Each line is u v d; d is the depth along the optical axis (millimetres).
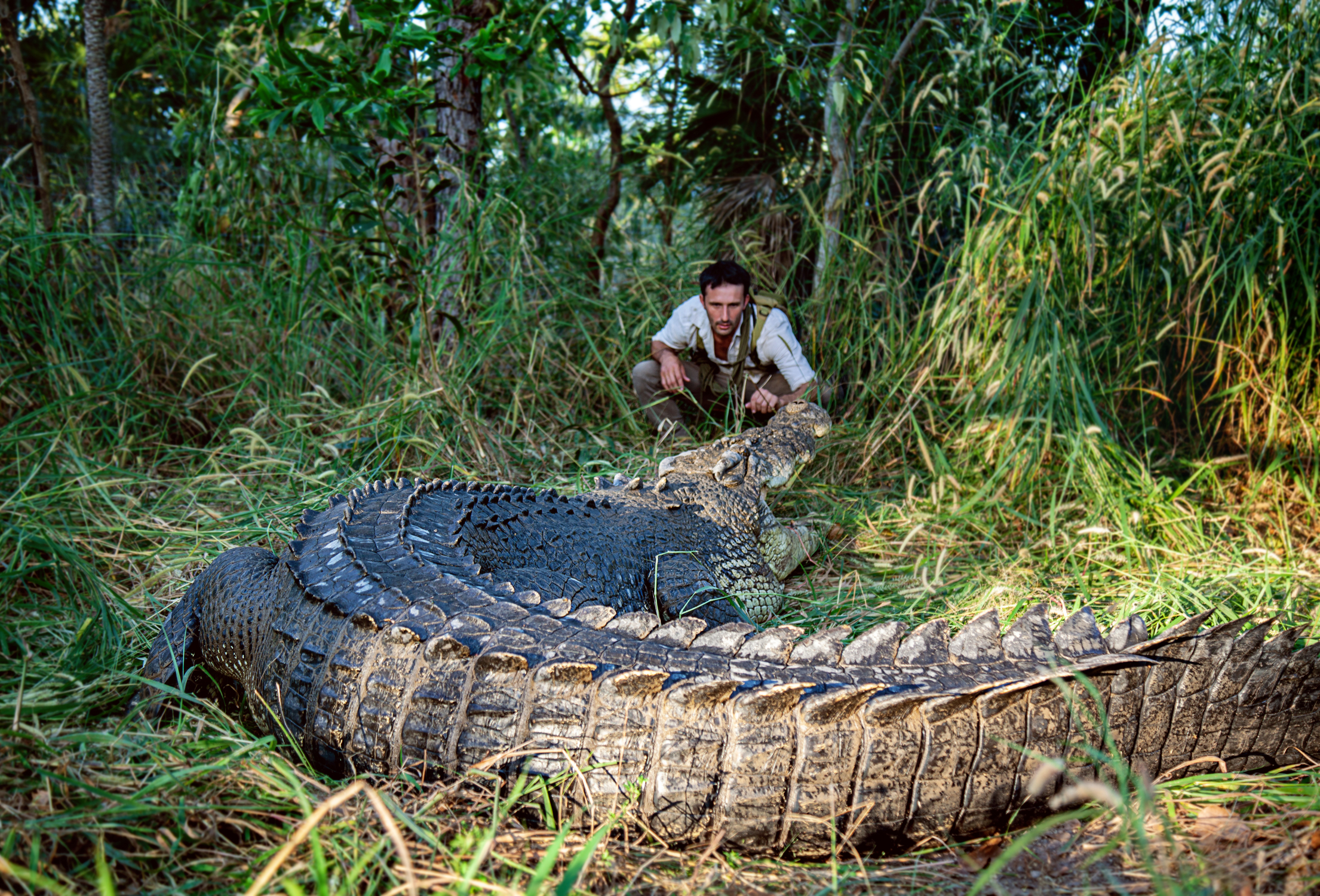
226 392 4523
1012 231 4133
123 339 4426
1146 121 3715
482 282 4512
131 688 2312
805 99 5645
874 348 4719
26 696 2068
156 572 3047
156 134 7758
